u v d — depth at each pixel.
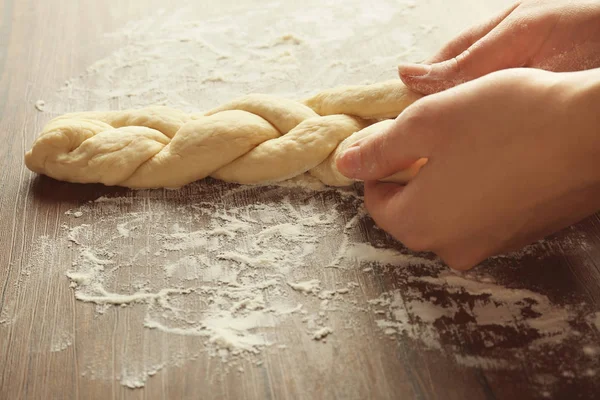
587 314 0.52
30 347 0.52
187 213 0.59
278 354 0.51
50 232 0.58
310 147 0.59
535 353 0.51
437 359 0.51
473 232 0.52
